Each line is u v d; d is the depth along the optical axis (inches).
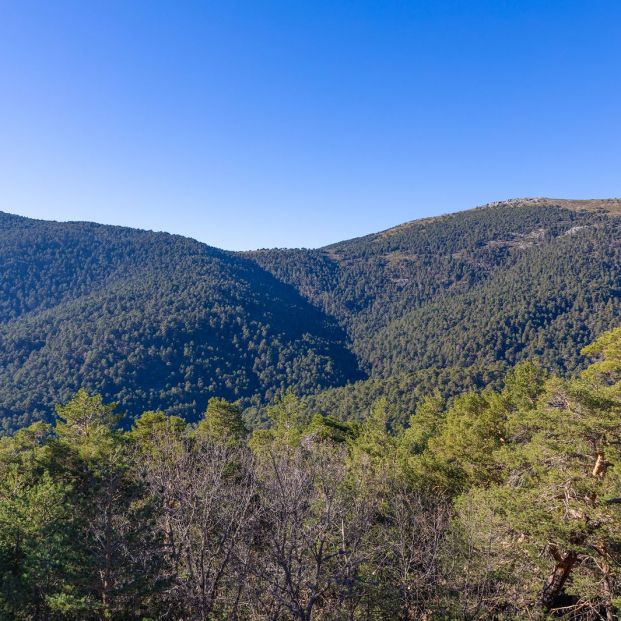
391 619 493.0
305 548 431.5
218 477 488.1
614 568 482.3
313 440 1181.7
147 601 515.2
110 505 512.4
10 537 496.4
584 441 512.4
